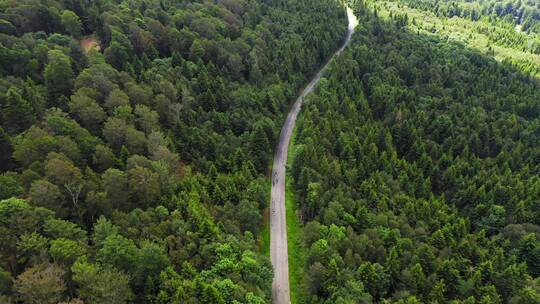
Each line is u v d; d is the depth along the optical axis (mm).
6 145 93125
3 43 127500
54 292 62562
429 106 175875
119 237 72562
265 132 141875
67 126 99000
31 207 75562
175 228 85875
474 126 162625
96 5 171375
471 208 122000
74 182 85562
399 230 102875
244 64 174250
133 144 105625
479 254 98312
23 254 69625
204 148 122062
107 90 118812
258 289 82312
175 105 126688
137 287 73625
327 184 117750
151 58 156875
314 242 98062
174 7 194125
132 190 91188
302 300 92500
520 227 109312
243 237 94688
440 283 85438
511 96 187250
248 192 109938
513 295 90000
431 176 135750
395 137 152250
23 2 150875
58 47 131000
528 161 145250
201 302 71812
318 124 146750
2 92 105625
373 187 116562
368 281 87312
